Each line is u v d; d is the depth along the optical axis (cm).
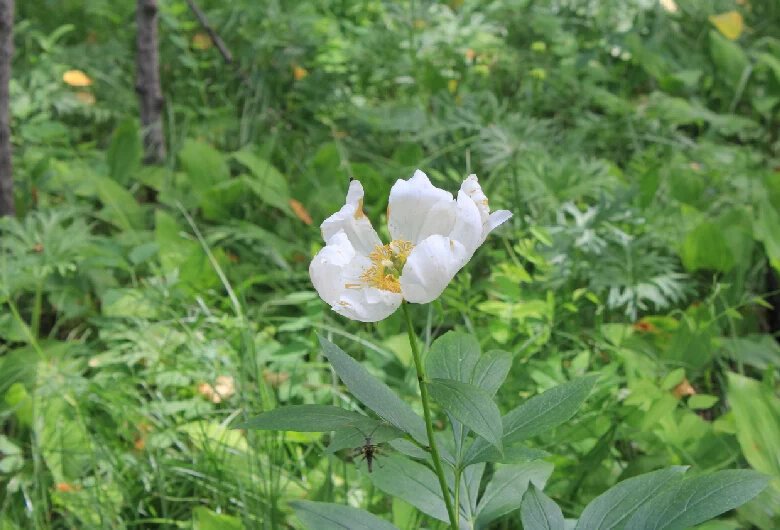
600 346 133
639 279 143
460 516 95
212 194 179
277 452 122
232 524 112
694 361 139
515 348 131
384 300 81
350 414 83
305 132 217
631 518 86
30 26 240
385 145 208
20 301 162
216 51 233
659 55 234
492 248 168
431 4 234
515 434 86
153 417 131
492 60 234
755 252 166
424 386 83
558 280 141
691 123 228
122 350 139
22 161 192
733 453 121
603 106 225
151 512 121
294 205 175
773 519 114
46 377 133
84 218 169
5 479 126
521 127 177
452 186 178
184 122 214
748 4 265
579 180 168
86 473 123
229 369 132
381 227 164
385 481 95
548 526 88
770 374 134
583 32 242
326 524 89
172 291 147
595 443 123
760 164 204
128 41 248
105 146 216
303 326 136
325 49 224
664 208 173
